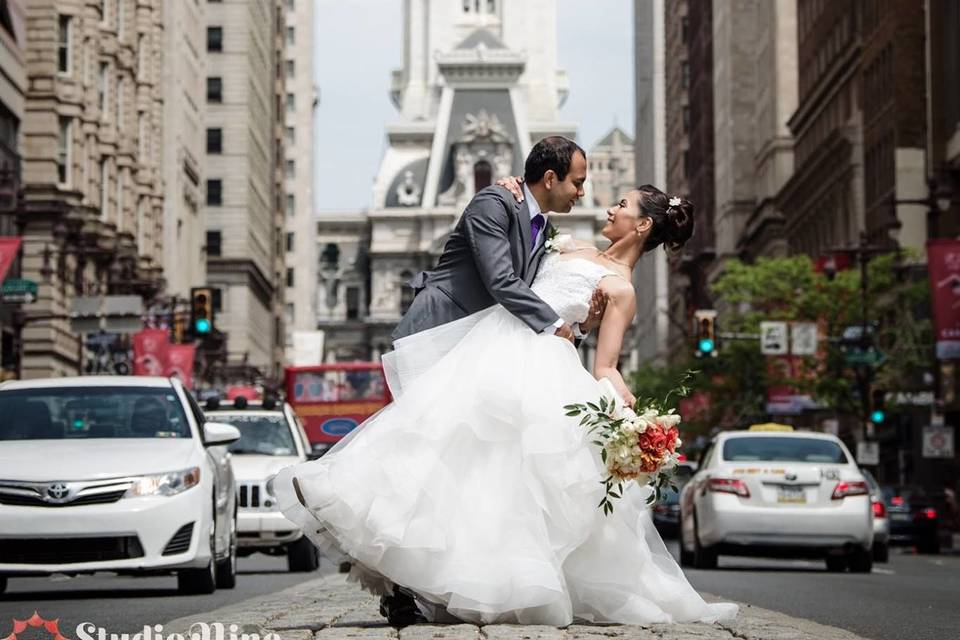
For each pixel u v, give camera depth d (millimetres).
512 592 10484
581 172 11484
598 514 10805
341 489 10492
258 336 138875
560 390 10812
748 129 132375
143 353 65562
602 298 11234
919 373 68500
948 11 76625
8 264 45906
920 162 80562
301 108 191500
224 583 22641
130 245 77562
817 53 105688
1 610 17219
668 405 10945
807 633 11398
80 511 18562
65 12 68375
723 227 137250
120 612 16719
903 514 46562
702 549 29688
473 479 10633
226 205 129250
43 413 20078
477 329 11039
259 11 140625
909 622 16453
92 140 71188
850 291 70312
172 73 95500
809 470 28891
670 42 180625
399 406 10734
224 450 23094
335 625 11914
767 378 73250
